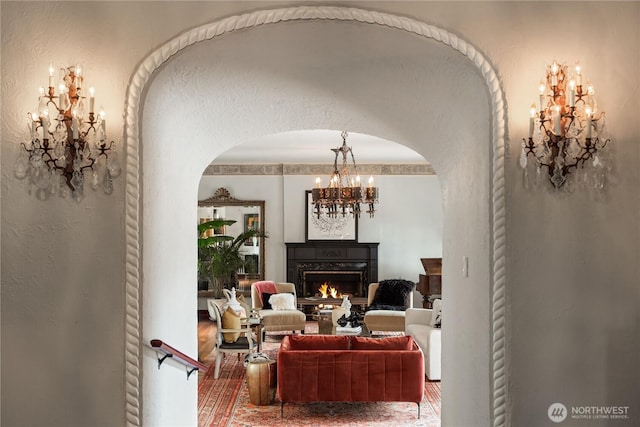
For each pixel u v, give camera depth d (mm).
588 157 2895
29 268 2936
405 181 11883
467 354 3463
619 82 2947
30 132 2916
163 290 3383
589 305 2938
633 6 2957
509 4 2959
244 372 7699
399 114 3938
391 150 10281
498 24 2957
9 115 2924
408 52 3109
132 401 2951
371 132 4531
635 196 2943
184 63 3088
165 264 3428
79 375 2947
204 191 11992
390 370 5770
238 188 11984
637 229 2943
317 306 11289
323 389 5762
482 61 2936
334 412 6051
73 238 2941
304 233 11844
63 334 2943
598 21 2955
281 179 11961
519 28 2955
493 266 2967
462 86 3180
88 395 2947
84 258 2945
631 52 2955
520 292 2934
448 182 4090
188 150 3916
